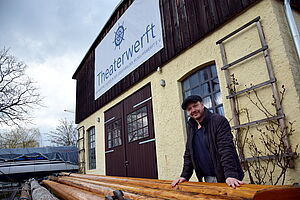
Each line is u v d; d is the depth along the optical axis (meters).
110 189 2.54
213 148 2.21
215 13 4.21
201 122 2.38
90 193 3.00
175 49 5.09
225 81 3.91
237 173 1.94
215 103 4.23
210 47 4.30
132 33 6.83
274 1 3.44
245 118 3.51
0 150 11.60
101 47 9.00
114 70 7.76
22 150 11.78
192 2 4.78
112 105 7.81
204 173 2.46
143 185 2.69
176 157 4.82
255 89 3.41
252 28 3.59
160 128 5.36
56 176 8.00
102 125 8.55
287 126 3.00
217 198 1.51
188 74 4.86
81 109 10.87
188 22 4.82
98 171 8.55
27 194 5.97
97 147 8.82
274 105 3.15
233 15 3.86
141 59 6.27
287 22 3.43
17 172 11.29
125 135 6.90
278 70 3.19
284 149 2.95
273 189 1.33
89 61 10.36
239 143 3.51
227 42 3.95
